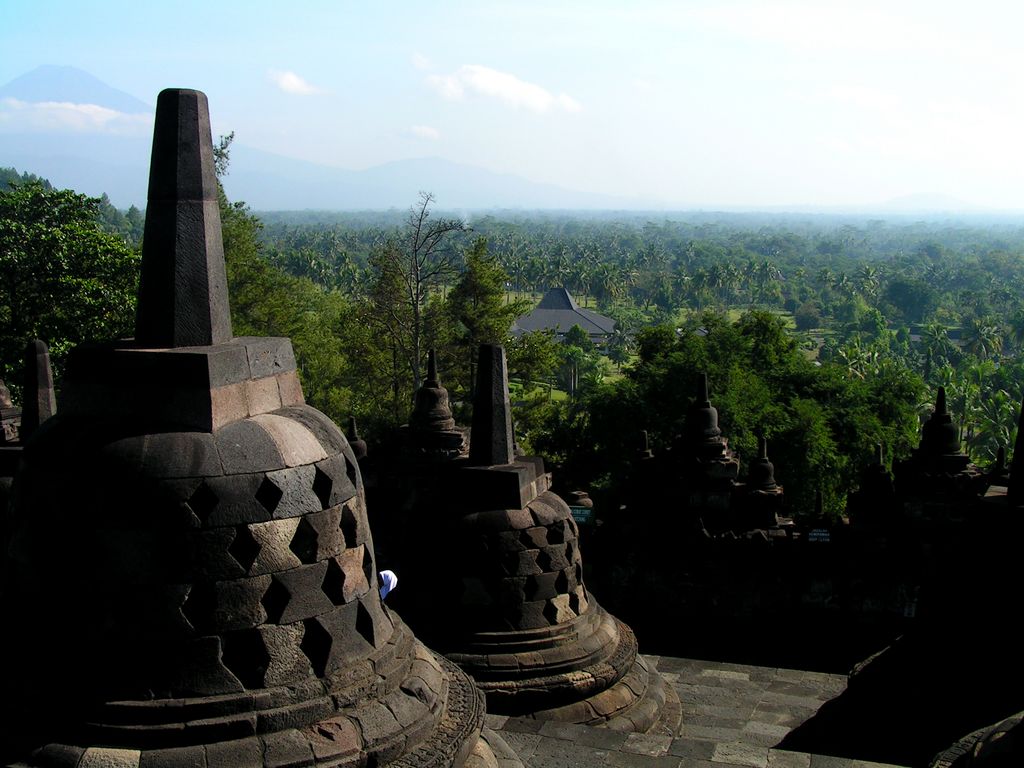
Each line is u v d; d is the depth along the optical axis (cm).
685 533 1805
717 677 1485
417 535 1144
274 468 597
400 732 614
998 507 890
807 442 3394
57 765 547
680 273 17888
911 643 1057
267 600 591
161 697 567
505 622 1084
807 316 14788
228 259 4025
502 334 4456
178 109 617
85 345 633
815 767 919
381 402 4581
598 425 3797
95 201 3312
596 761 942
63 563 581
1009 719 618
